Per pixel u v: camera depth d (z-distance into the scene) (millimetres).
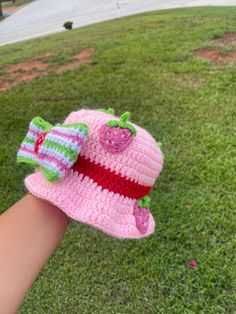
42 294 1081
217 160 1461
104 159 393
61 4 9750
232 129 1640
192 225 1208
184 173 1428
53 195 373
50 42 3707
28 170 1532
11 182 1485
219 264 1082
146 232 411
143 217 409
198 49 2443
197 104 1836
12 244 347
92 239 1214
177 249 1142
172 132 1664
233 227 1188
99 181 389
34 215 367
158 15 4277
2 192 1447
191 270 1076
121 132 396
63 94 2111
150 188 422
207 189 1343
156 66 2287
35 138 417
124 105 1914
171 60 2342
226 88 1939
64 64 2582
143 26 3361
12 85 2367
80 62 2564
